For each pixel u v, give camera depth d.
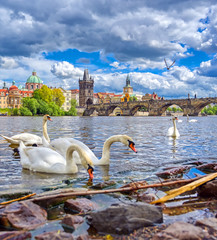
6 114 123.31
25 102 119.25
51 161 5.82
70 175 5.49
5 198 4.12
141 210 3.16
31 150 6.28
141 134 16.44
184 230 2.67
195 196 4.23
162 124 33.75
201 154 8.30
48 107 122.81
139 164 6.67
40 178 5.25
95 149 9.49
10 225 3.06
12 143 11.05
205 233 2.64
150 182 5.05
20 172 5.79
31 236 2.80
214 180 4.32
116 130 20.38
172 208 3.68
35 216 3.25
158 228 3.00
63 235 2.67
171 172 5.58
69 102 197.00
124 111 154.75
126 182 5.04
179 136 15.04
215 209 3.62
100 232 2.95
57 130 20.05
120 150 9.23
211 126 28.53
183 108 119.50
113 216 3.03
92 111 181.38
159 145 10.70
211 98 106.94
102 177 5.40
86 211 3.52
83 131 18.95
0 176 5.41
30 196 4.07
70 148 5.42
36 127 24.62
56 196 3.65
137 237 2.80
